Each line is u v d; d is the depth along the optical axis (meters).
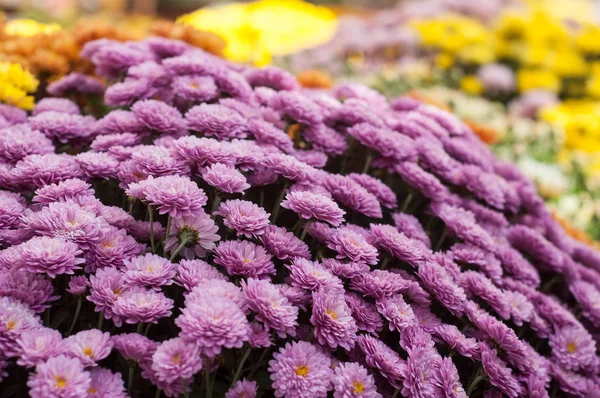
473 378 0.65
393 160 0.77
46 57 0.91
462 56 2.22
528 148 1.66
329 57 1.96
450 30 2.32
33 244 0.53
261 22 2.31
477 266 0.74
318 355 0.54
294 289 0.57
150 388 0.56
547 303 0.75
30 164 0.62
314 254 0.66
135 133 0.71
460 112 1.68
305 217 0.60
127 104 0.76
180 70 0.77
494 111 1.85
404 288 0.62
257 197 0.71
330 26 2.73
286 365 0.53
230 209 0.60
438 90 1.80
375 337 0.63
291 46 2.21
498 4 2.76
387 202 0.73
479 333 0.66
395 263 0.69
